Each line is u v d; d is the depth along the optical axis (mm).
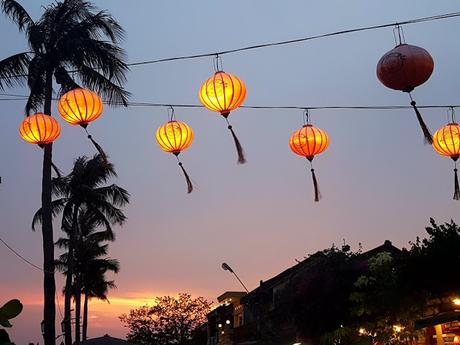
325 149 9625
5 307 3373
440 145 9359
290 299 23922
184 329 50500
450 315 13219
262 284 32625
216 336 45750
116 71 18578
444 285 14953
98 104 9500
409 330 16734
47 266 18547
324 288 21922
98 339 19859
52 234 18875
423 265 15148
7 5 18953
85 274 49125
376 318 17688
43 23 19359
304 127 9625
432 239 15430
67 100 9359
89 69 18688
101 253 49344
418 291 15734
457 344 14555
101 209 37469
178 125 9414
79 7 19547
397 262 16172
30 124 11180
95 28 19391
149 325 50656
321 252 23125
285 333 27891
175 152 9469
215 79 8438
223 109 8539
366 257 22797
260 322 31516
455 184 9250
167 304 51719
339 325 21312
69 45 18484
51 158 19547
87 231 46094
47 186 19125
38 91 19188
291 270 32094
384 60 7836
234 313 42531
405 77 7719
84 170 36688
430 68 7734
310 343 22359
